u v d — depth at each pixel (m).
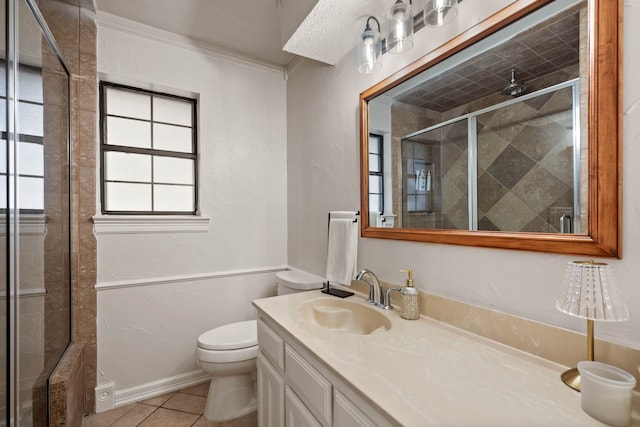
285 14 1.57
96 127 1.77
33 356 1.18
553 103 0.84
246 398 1.77
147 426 1.64
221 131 2.16
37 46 1.23
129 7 1.74
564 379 0.73
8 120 1.01
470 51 1.05
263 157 2.33
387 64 1.42
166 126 2.10
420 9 1.25
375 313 1.30
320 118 1.96
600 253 0.74
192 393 1.96
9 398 1.00
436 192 1.18
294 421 1.06
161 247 1.96
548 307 0.85
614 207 0.72
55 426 1.30
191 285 2.05
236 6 1.73
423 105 1.23
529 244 0.88
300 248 2.21
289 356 1.10
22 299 1.09
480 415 0.61
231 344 1.62
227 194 2.18
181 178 2.15
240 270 2.22
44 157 1.30
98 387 1.76
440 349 0.93
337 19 1.38
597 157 0.75
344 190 1.74
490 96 0.99
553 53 0.84
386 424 0.65
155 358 1.94
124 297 1.85
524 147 0.90
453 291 1.12
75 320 1.69
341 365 0.83
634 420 0.60
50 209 1.37
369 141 1.52
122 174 1.97
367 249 1.55
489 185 1.00
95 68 1.77
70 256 1.65
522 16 0.90
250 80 2.28
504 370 0.80
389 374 0.78
